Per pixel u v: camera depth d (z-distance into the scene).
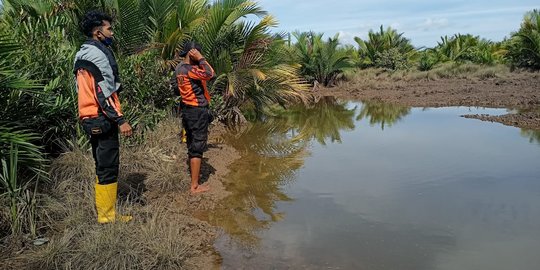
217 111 9.58
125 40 9.27
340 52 21.17
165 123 7.55
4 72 3.99
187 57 5.20
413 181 5.70
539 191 5.19
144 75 7.59
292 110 13.34
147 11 9.55
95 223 3.94
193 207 4.85
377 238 4.05
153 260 3.45
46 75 5.57
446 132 8.98
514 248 3.81
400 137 8.64
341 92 19.17
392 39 27.19
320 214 4.66
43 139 5.27
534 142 7.75
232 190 5.43
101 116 3.76
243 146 7.93
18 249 3.56
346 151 7.52
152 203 4.80
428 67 25.20
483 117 10.59
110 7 8.84
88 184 4.58
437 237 4.04
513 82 18.41
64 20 7.24
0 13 7.56
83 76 3.67
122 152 5.70
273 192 5.38
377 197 5.14
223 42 9.76
